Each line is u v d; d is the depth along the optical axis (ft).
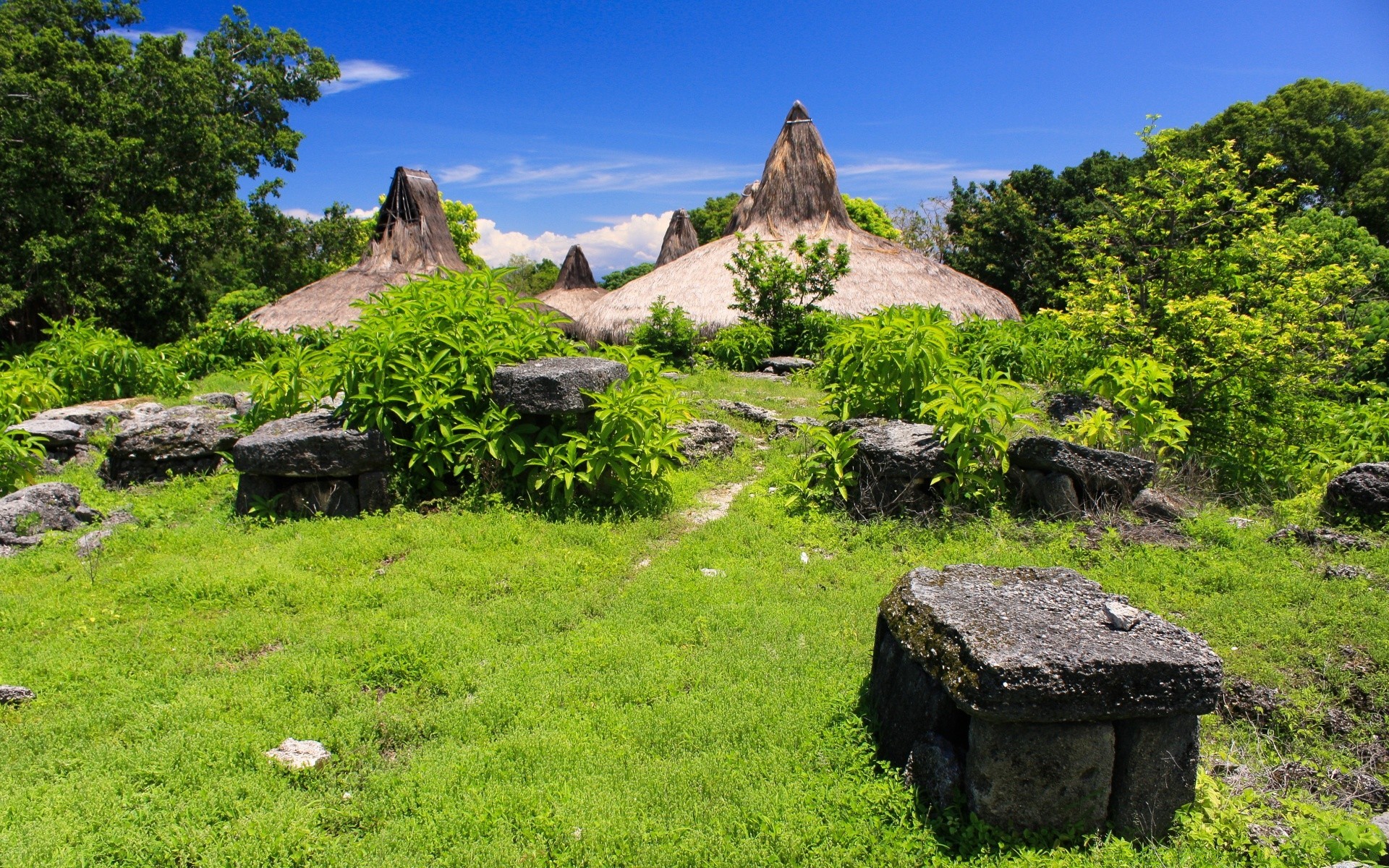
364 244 110.83
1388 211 77.97
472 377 20.95
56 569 16.84
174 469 23.52
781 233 61.16
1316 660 13.19
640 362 23.21
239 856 8.64
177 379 34.91
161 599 15.14
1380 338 38.40
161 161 69.36
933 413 22.15
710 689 12.09
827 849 8.91
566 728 11.13
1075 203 100.37
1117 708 8.63
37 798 9.55
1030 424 24.17
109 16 73.72
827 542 18.72
